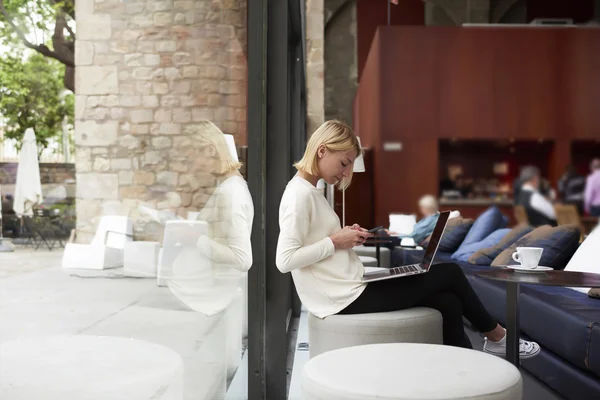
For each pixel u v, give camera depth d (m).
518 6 15.80
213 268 1.28
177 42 0.84
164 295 0.78
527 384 2.94
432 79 12.70
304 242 2.46
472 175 13.39
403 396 1.36
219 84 1.35
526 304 3.12
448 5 15.69
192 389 1.02
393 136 12.67
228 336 1.66
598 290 3.02
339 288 2.42
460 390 1.38
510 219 12.52
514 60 12.70
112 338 0.59
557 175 12.75
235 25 1.73
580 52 12.68
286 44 3.13
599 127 12.68
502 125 12.72
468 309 2.55
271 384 3.01
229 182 1.61
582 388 2.48
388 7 15.68
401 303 2.41
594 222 11.97
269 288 3.06
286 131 3.14
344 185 2.63
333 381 1.45
